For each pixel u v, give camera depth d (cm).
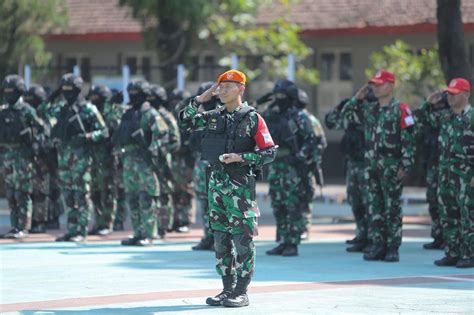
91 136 3353
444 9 4197
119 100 3631
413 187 5550
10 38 5869
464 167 2817
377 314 2061
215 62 6531
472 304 2188
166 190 3528
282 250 3098
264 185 5975
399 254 3162
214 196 2178
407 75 5700
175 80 5731
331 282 2514
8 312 2064
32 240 3472
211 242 3200
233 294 2158
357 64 6462
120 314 2050
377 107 2956
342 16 6425
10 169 3491
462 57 4200
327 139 6469
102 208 3659
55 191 3791
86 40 6888
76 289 2389
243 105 2195
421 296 2294
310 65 6575
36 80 5866
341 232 3850
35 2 5850
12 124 3456
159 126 3278
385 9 6359
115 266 2809
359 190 3222
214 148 2180
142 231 3341
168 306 2147
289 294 2312
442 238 3288
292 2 6488
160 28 5816
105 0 7012
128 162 3319
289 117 3011
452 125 2847
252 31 6134
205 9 5734
